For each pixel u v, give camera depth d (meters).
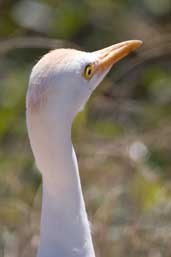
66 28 14.91
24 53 14.22
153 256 11.48
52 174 7.89
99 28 15.00
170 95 14.12
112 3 15.16
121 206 11.93
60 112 7.81
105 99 13.11
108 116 13.20
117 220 11.76
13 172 12.69
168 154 12.80
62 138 7.86
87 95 8.09
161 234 11.56
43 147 7.84
